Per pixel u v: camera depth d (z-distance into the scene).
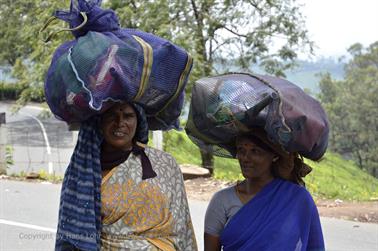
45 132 24.86
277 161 2.64
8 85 38.47
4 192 8.67
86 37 2.39
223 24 14.88
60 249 2.45
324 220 7.42
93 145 2.46
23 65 16.14
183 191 2.62
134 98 2.43
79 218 2.39
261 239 2.53
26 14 18.98
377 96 60.62
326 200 9.09
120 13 13.30
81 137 2.48
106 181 2.46
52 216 7.17
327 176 20.59
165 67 2.47
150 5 13.34
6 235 6.29
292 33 15.30
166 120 2.71
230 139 2.70
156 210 2.47
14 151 18.02
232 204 2.66
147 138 2.64
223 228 2.68
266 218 2.55
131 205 2.44
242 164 2.64
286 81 2.58
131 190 2.46
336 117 61.66
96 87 2.30
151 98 2.51
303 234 2.58
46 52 13.50
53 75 2.40
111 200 2.43
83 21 2.46
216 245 2.71
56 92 2.38
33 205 7.77
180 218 2.57
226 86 2.52
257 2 15.02
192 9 14.50
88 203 2.39
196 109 2.63
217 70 15.39
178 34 13.08
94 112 2.38
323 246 2.67
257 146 2.58
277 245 2.51
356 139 61.59
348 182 21.23
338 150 62.31
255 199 2.59
